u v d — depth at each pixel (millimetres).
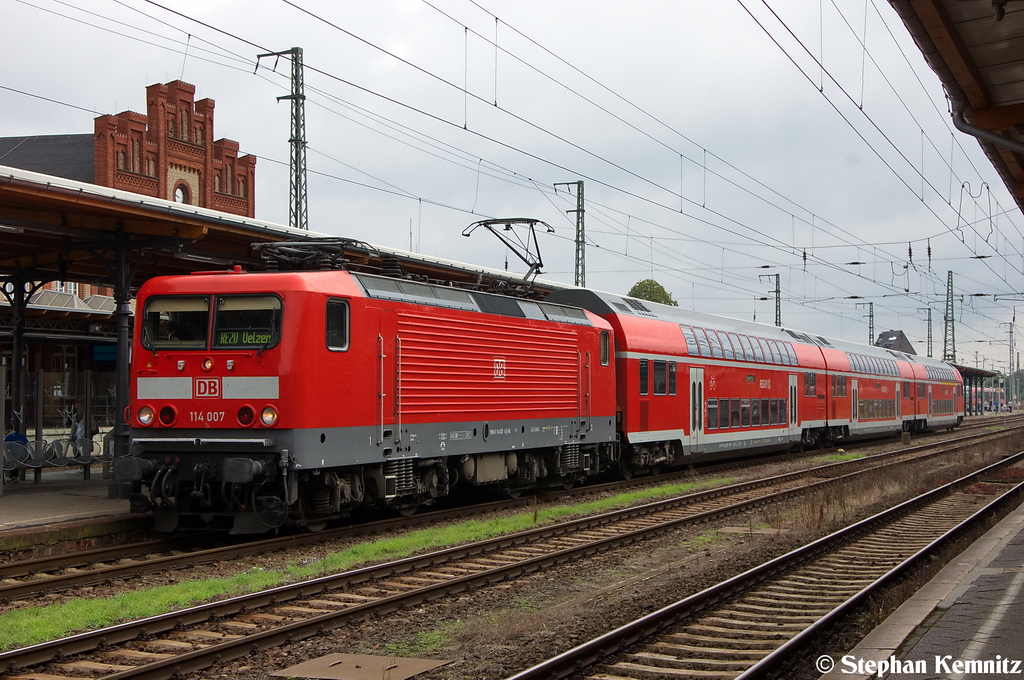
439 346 15086
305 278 12688
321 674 7117
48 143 51594
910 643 7250
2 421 16125
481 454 16375
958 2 8469
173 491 12836
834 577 11094
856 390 36438
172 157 49969
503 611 9117
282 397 12344
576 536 13930
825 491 18172
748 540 13828
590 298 21891
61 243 15836
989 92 11008
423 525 14977
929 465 27516
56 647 7441
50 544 12453
